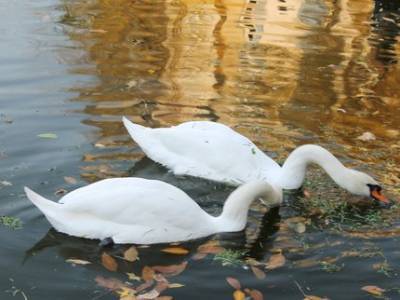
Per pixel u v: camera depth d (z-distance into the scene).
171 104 8.65
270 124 8.29
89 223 5.71
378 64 11.03
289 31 12.53
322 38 12.26
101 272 5.29
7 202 6.12
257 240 5.94
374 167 7.35
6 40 10.80
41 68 9.67
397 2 15.39
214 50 11.05
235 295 5.03
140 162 7.12
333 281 5.28
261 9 13.95
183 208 5.92
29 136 7.43
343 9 14.55
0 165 6.73
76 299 4.90
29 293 4.95
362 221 6.32
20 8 12.70
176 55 10.68
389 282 5.30
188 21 12.65
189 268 5.41
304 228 6.16
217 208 6.49
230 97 9.06
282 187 6.94
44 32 11.35
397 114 8.99
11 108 8.20
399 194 6.82
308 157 6.91
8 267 5.25
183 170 7.09
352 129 8.37
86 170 6.77
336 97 9.43
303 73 10.29
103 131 7.71
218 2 14.12
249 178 6.99
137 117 8.15
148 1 13.88
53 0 13.42
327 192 6.92
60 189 6.35
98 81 9.30
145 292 5.03
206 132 7.28
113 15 12.70
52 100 8.52
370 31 12.97
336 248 5.79
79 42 10.96
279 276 5.32
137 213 5.78
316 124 8.41
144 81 9.42
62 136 7.49
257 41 11.75
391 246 5.84
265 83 9.73
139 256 5.57
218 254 5.65
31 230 5.76
